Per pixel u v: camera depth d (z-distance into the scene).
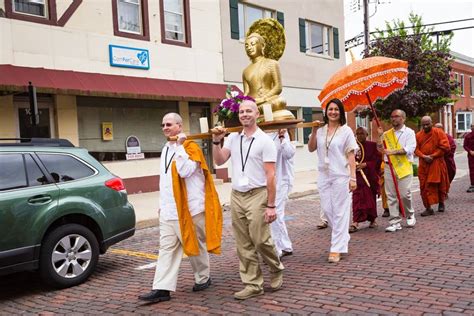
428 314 3.97
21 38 10.84
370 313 4.06
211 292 4.93
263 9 17.41
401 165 7.48
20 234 5.01
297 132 18.88
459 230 7.35
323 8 19.91
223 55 15.67
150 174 13.60
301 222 8.94
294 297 4.59
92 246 5.64
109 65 12.52
